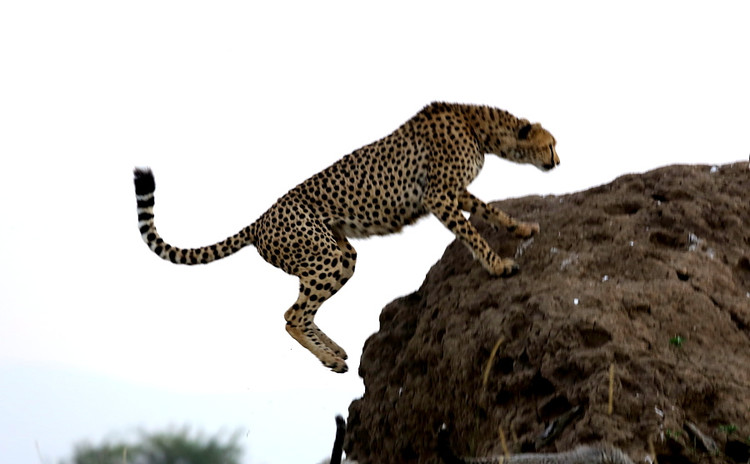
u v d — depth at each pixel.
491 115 17.11
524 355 13.32
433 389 14.80
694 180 15.53
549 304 13.46
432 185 16.41
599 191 16.19
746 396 12.08
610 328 12.84
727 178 15.65
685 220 14.90
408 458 15.13
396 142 17.00
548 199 16.61
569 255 14.76
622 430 11.72
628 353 12.48
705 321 13.29
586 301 13.31
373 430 15.83
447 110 17.02
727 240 14.80
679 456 11.53
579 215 15.38
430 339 15.23
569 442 11.83
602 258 14.52
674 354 12.75
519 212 16.53
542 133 17.03
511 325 13.69
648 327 13.12
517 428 12.73
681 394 12.05
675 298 13.45
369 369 16.67
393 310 17.09
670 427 11.66
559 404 12.57
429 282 16.53
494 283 14.90
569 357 12.71
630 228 14.88
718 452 11.56
